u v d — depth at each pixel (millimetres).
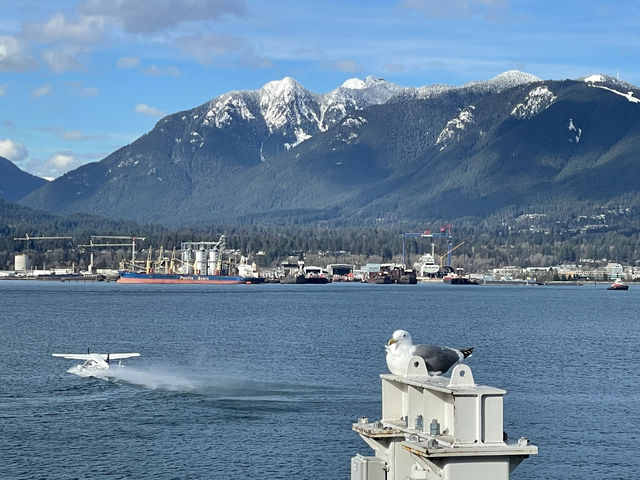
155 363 108188
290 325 183625
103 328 171500
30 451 60469
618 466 57250
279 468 56344
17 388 86500
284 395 83000
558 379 96375
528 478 54500
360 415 73438
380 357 116438
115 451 60438
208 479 53719
